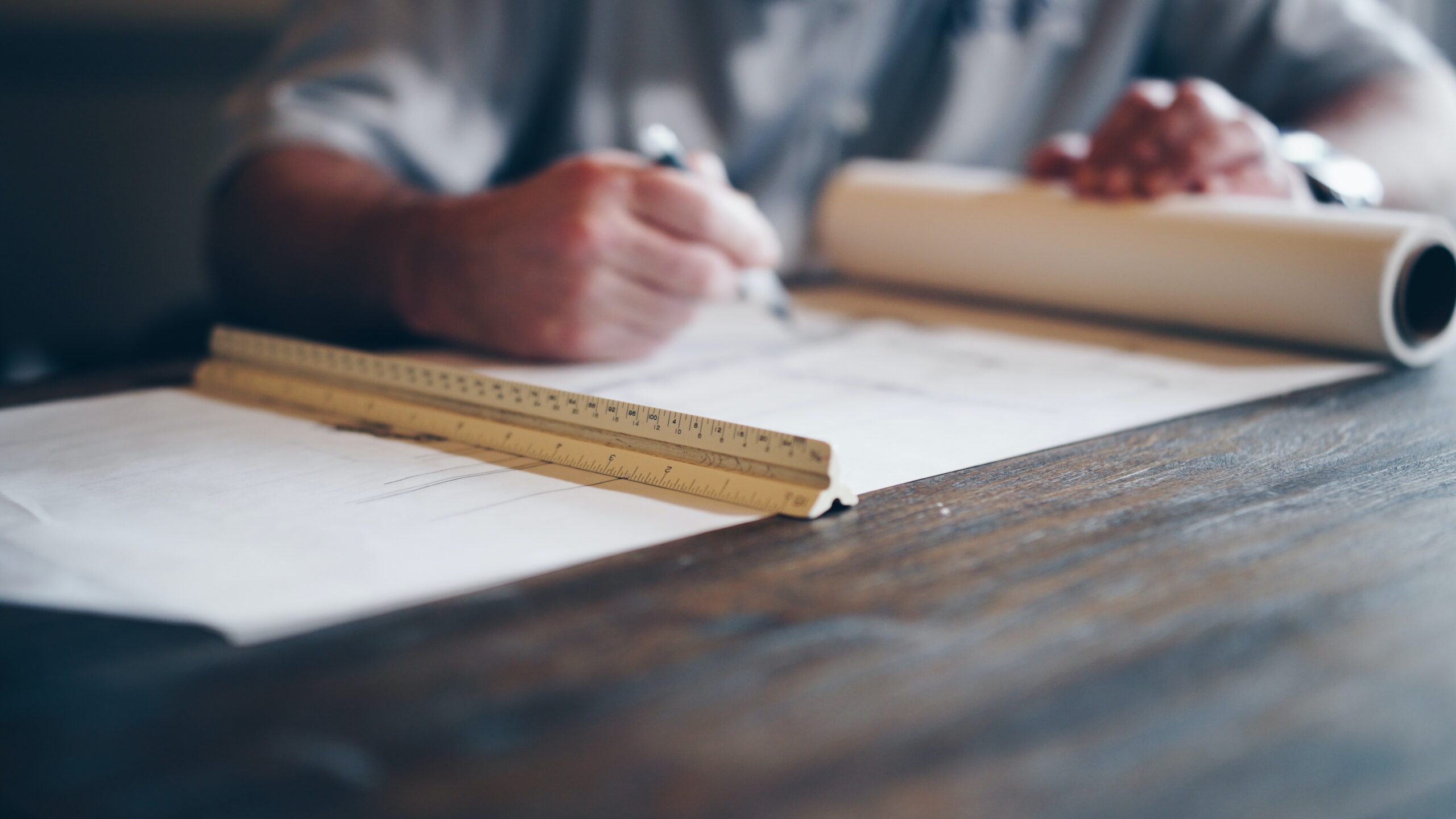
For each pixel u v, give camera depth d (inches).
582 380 27.2
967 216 36.7
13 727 11.0
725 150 51.7
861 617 13.1
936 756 10.0
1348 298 27.3
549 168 30.7
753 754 10.2
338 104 40.9
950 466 19.5
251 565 15.0
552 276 28.2
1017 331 33.0
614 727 10.7
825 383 26.3
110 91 86.1
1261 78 51.7
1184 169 33.7
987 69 55.7
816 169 54.7
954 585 14.0
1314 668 11.5
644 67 50.0
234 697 11.5
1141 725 10.5
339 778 10.0
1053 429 21.9
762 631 12.8
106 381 27.8
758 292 33.6
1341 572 14.2
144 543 15.9
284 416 23.7
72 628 13.2
